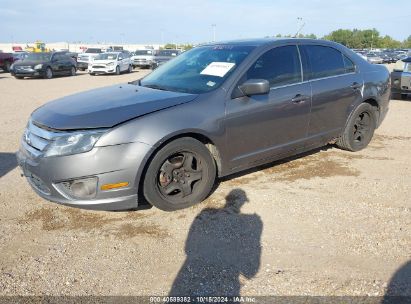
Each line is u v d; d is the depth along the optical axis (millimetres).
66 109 3936
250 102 4375
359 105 5762
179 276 2996
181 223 3803
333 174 5105
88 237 3578
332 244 3393
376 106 6160
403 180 4898
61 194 3604
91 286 2896
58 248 3400
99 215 3998
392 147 6449
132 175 3627
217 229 3678
